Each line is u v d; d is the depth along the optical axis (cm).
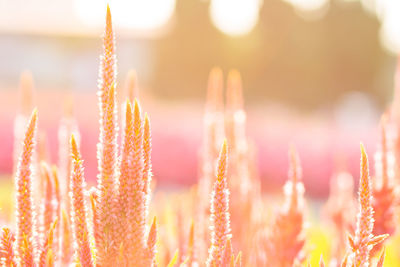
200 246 178
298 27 4453
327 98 4412
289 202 177
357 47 4350
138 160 114
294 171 177
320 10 4447
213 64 4538
